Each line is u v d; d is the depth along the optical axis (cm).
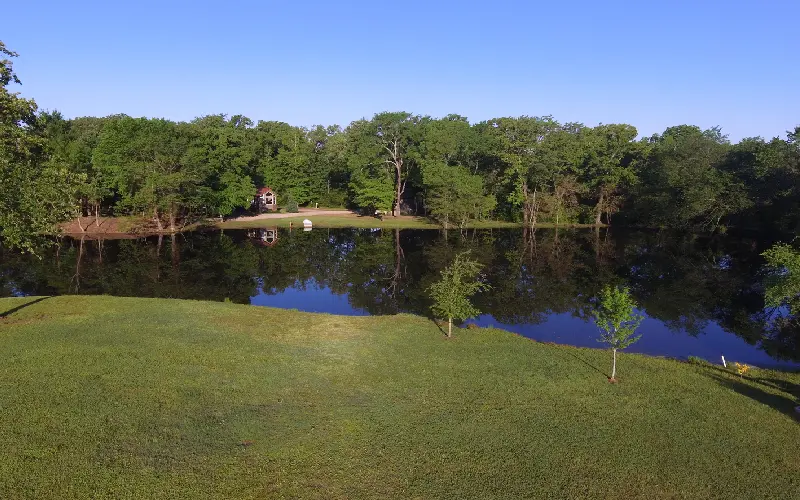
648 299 3038
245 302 2819
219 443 1022
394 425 1139
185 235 5484
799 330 2392
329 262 4194
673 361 1786
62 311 2041
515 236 5884
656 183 6134
